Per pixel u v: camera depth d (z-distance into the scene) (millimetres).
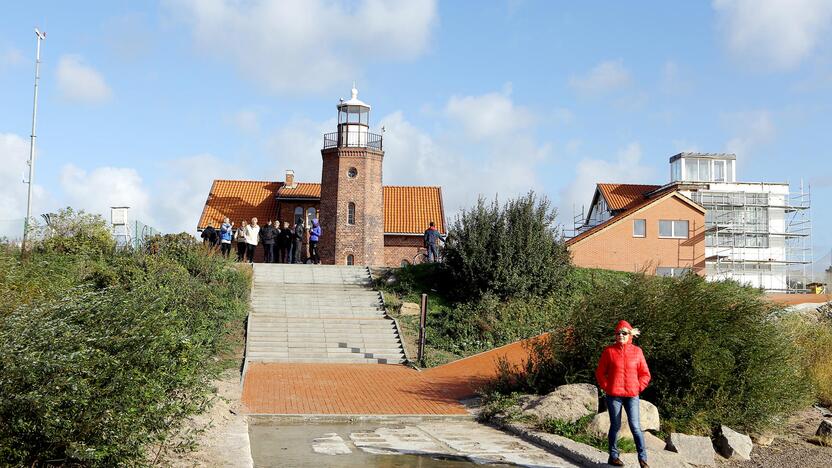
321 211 45469
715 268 56281
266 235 35281
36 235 25438
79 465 7195
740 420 12648
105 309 7715
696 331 12766
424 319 21578
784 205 58625
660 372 12914
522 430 11930
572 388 12859
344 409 13977
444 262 28453
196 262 26266
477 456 10320
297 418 13078
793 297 27734
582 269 29938
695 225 44125
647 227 43844
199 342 10859
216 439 10266
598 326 13555
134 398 7277
